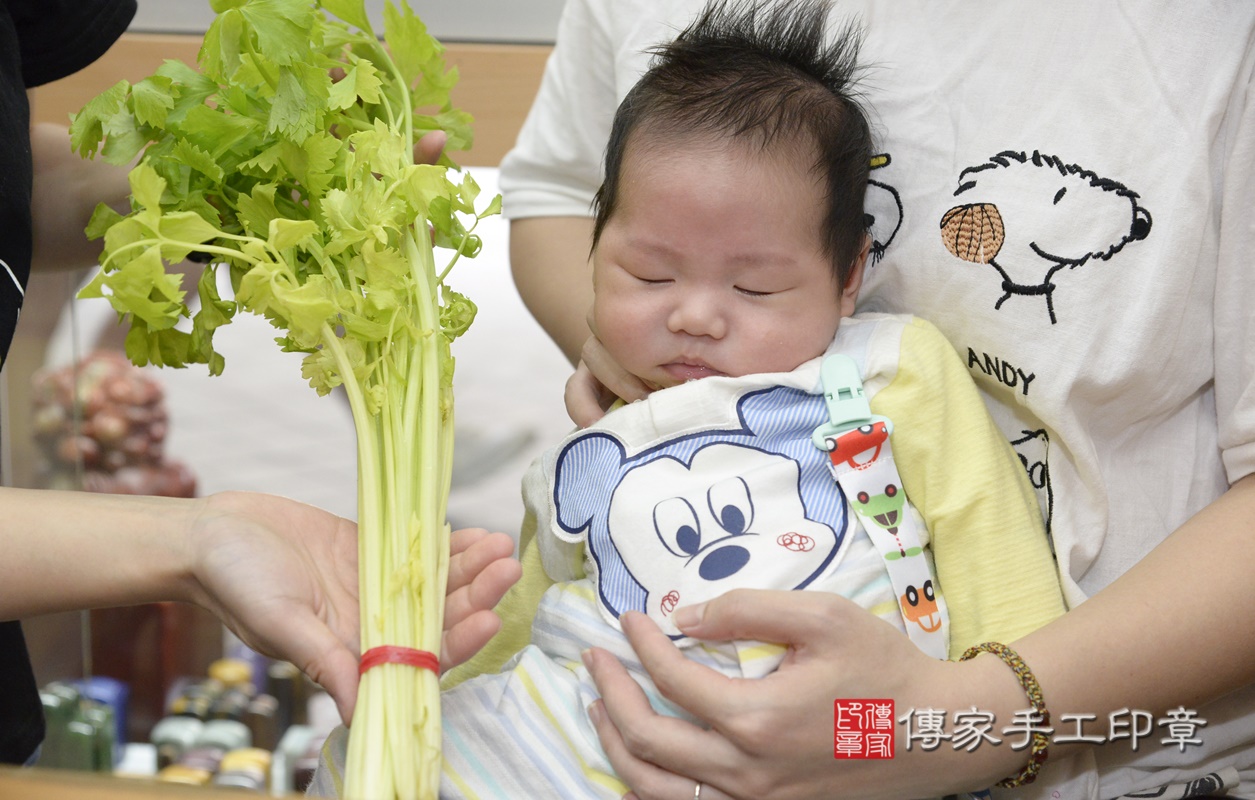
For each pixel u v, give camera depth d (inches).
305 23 30.4
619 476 33.4
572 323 43.4
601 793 29.8
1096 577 33.7
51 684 54.9
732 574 31.0
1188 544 29.3
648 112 34.0
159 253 26.7
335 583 29.2
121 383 65.1
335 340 29.0
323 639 26.3
